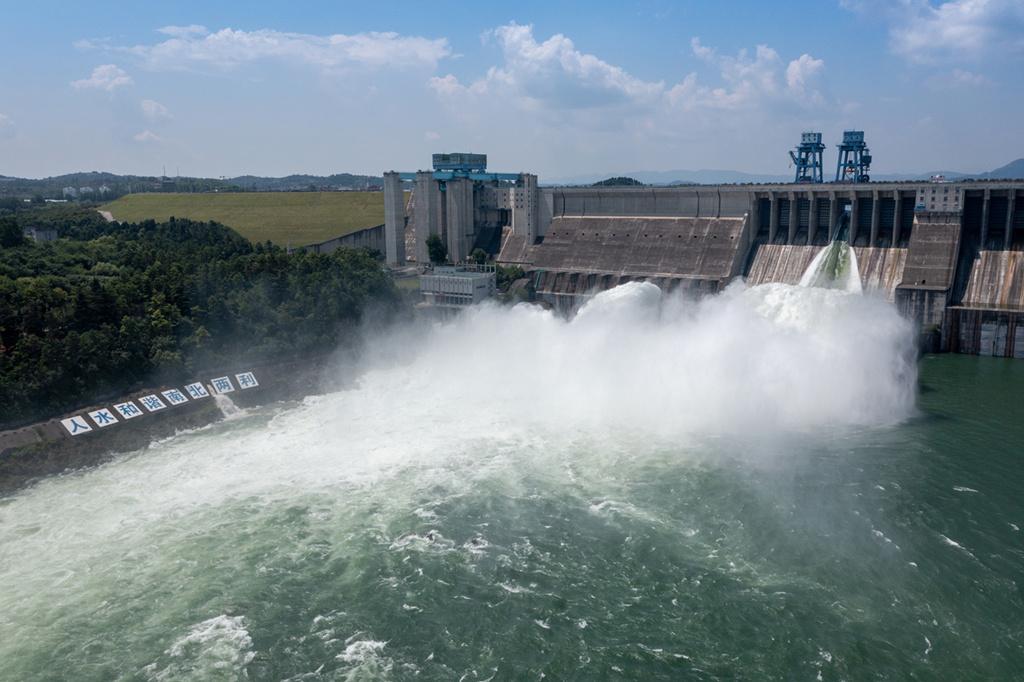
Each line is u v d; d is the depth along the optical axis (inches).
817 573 2527.1
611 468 3405.5
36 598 2447.1
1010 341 5177.2
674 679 2068.2
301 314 5265.8
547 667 2121.1
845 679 2052.2
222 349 4719.5
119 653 2190.0
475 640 2235.5
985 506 2962.6
